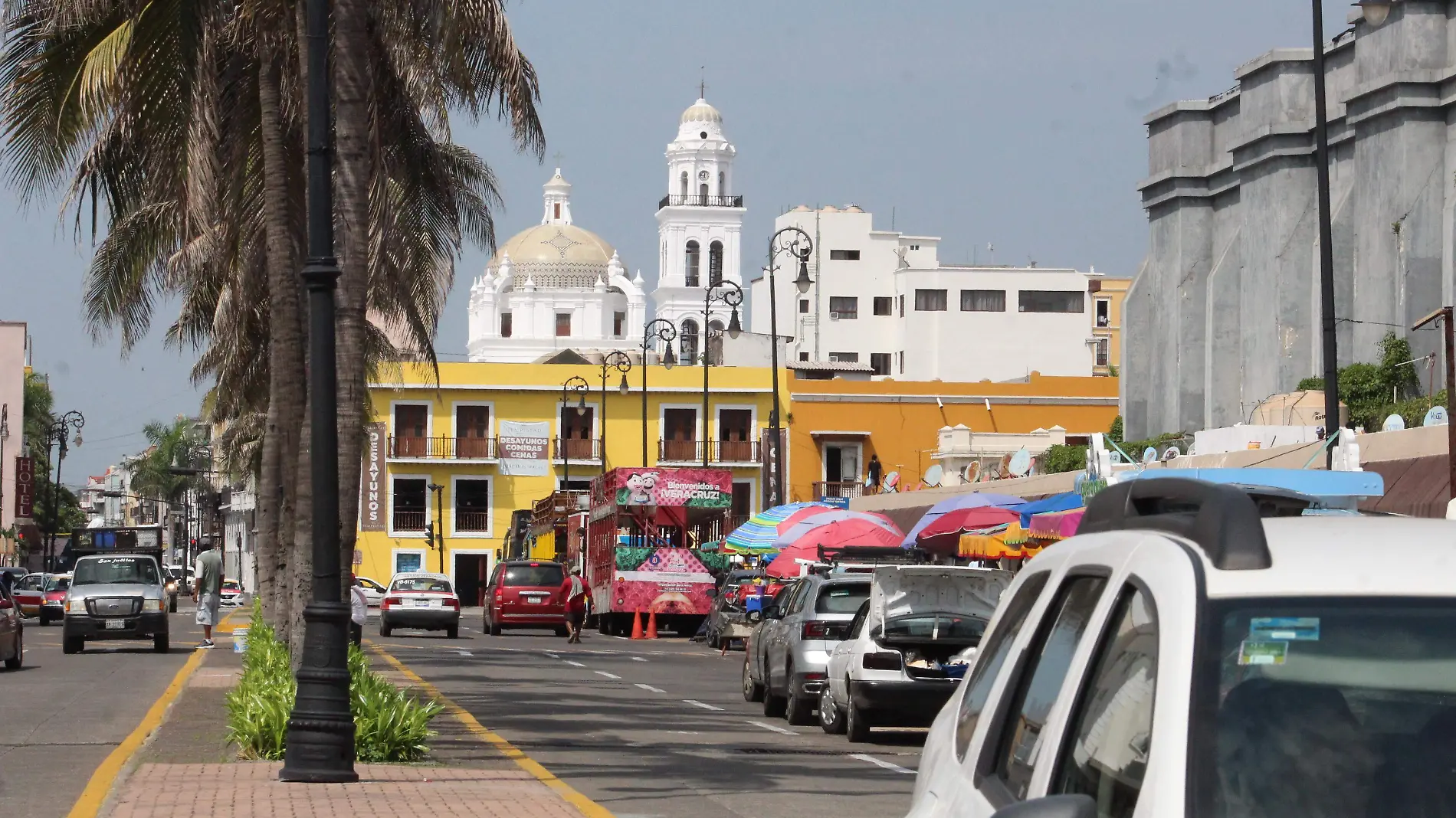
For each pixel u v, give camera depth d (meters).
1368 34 43.19
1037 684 5.41
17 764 18.92
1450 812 3.88
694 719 26.62
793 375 100.38
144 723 23.19
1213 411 50.72
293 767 16.69
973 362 129.00
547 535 79.44
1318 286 46.12
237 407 60.88
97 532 87.50
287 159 29.39
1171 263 54.06
